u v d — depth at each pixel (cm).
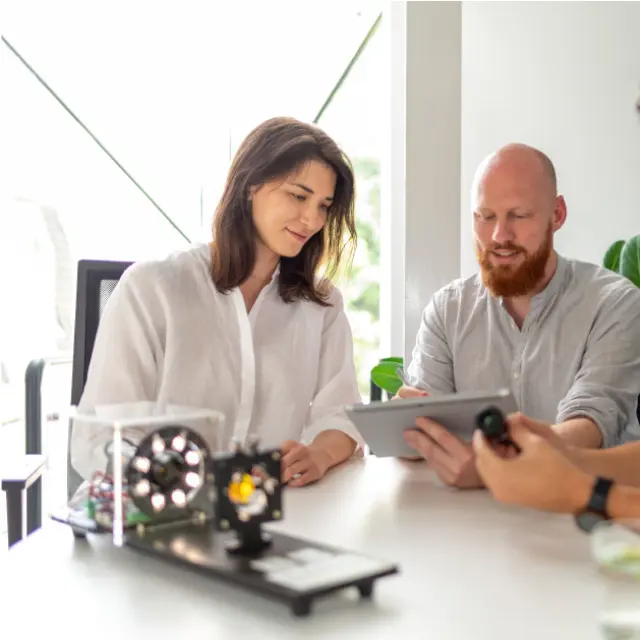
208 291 179
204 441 105
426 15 281
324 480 148
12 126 338
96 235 358
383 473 154
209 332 177
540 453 114
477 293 216
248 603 86
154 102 362
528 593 90
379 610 85
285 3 365
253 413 182
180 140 367
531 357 206
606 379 190
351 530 115
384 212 361
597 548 87
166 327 174
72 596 88
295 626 80
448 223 286
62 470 128
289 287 187
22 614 83
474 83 329
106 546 106
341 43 367
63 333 350
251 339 180
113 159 359
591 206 304
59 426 117
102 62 353
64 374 264
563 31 306
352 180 183
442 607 86
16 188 339
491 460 117
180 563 91
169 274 175
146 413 108
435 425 139
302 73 371
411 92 283
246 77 369
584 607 86
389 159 354
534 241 198
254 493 91
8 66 336
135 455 101
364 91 371
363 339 428
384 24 355
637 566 84
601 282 205
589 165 304
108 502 105
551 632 80
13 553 103
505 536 112
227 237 176
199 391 175
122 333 169
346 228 189
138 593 89
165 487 102
